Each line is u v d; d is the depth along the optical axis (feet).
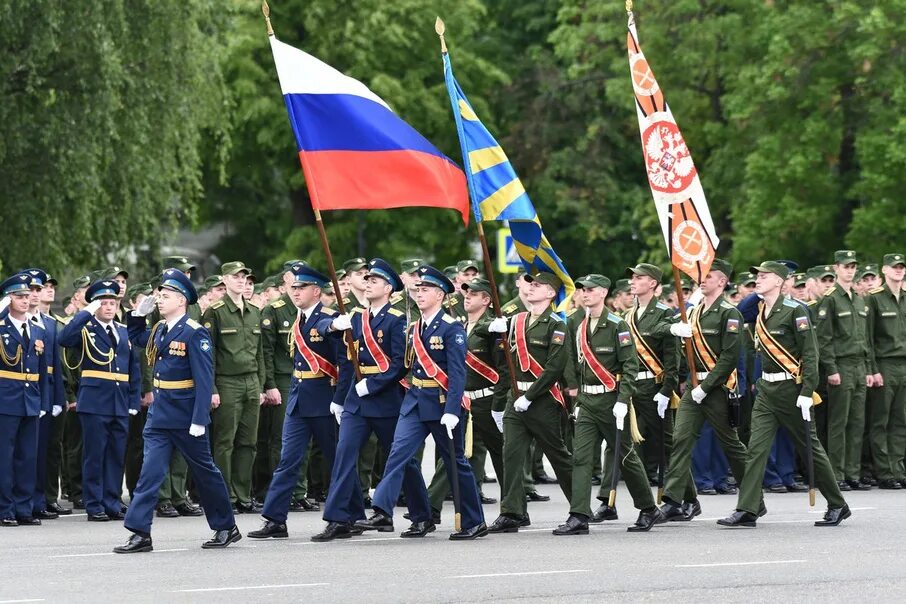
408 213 375.66
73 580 94.63
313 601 85.15
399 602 84.58
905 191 290.15
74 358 147.02
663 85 335.47
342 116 117.70
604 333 119.75
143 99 230.89
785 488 160.45
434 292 113.80
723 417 124.16
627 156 387.34
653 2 333.21
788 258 306.76
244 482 142.00
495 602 84.28
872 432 165.17
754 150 315.58
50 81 220.43
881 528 121.08
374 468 159.63
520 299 150.41
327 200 116.57
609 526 124.57
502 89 399.65
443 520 132.57
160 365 109.70
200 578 94.63
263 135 349.20
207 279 144.05
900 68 287.89
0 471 131.13
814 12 291.79
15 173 220.43
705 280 125.39
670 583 91.04
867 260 293.02
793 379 121.29
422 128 364.99
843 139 306.35
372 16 348.18
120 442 137.28
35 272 136.87
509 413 119.44
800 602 84.17
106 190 230.89
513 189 121.08
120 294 140.67
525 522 120.78
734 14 323.37
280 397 147.43
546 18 401.90
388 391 116.16
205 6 243.19
